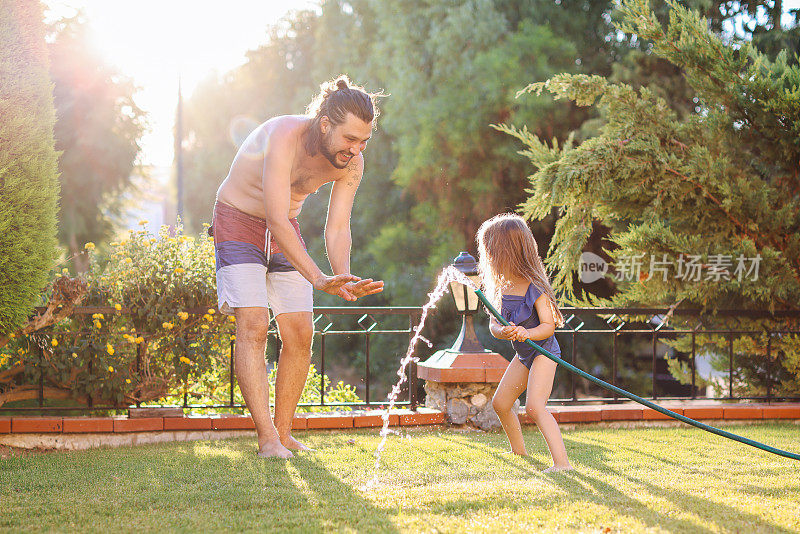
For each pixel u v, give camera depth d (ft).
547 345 13.64
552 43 47.39
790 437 17.62
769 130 23.17
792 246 22.84
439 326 51.72
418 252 53.42
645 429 19.27
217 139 79.30
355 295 12.71
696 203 23.40
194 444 15.81
